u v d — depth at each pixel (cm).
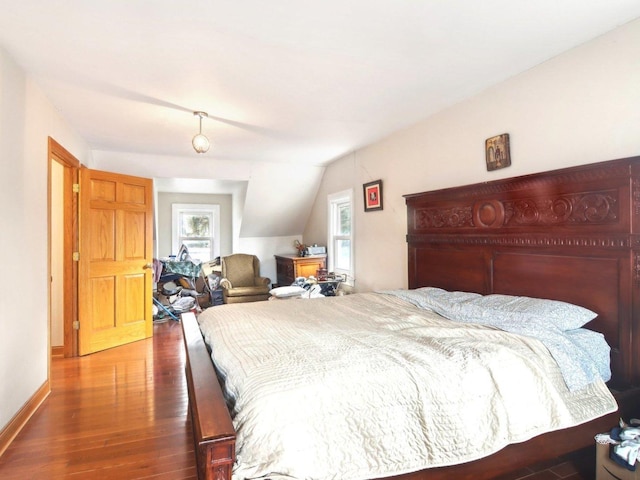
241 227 630
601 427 171
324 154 477
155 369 324
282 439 114
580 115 206
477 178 277
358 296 308
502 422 143
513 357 157
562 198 209
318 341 177
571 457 191
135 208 413
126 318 403
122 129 358
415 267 337
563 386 159
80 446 205
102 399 263
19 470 184
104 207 383
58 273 369
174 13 170
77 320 362
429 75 243
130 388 283
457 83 257
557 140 219
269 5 164
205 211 690
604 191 189
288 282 587
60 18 174
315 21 178
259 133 376
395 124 349
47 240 273
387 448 126
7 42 196
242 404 123
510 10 171
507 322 194
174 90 263
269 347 168
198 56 213
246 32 187
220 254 698
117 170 473
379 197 400
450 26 184
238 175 527
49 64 222
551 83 222
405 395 134
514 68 234
